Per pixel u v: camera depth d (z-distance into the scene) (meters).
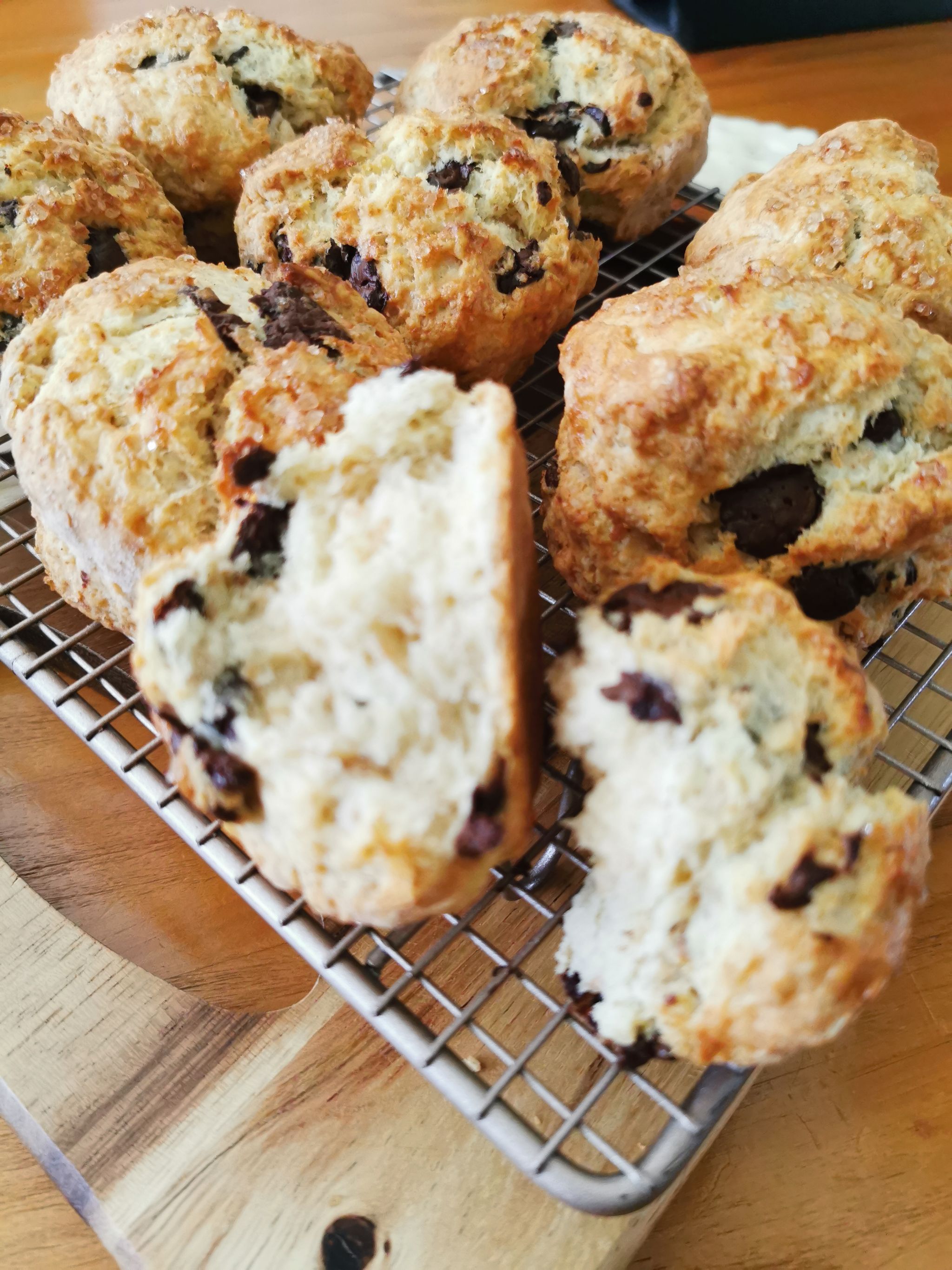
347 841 0.12
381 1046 0.15
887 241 0.19
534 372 0.24
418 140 0.20
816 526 0.15
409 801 0.12
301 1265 0.13
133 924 0.16
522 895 0.14
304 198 0.20
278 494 0.13
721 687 0.12
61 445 0.15
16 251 0.19
